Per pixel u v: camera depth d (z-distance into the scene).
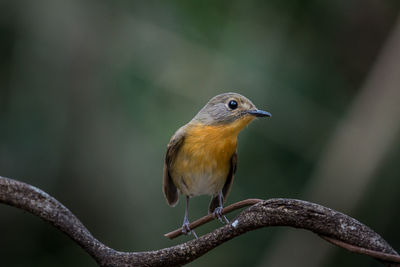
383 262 3.34
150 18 12.35
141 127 11.56
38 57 11.73
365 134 11.93
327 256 11.62
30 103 11.49
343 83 12.72
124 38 12.25
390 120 11.95
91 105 11.70
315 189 11.76
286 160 11.91
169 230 11.10
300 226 3.49
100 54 12.07
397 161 11.90
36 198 3.52
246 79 11.87
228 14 12.16
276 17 12.32
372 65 12.77
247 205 3.66
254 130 11.78
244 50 12.05
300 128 12.00
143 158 11.34
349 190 11.72
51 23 11.88
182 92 11.71
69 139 11.45
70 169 11.32
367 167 11.78
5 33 11.55
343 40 12.72
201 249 3.58
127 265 3.60
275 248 11.80
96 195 11.20
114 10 12.27
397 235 11.77
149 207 11.16
